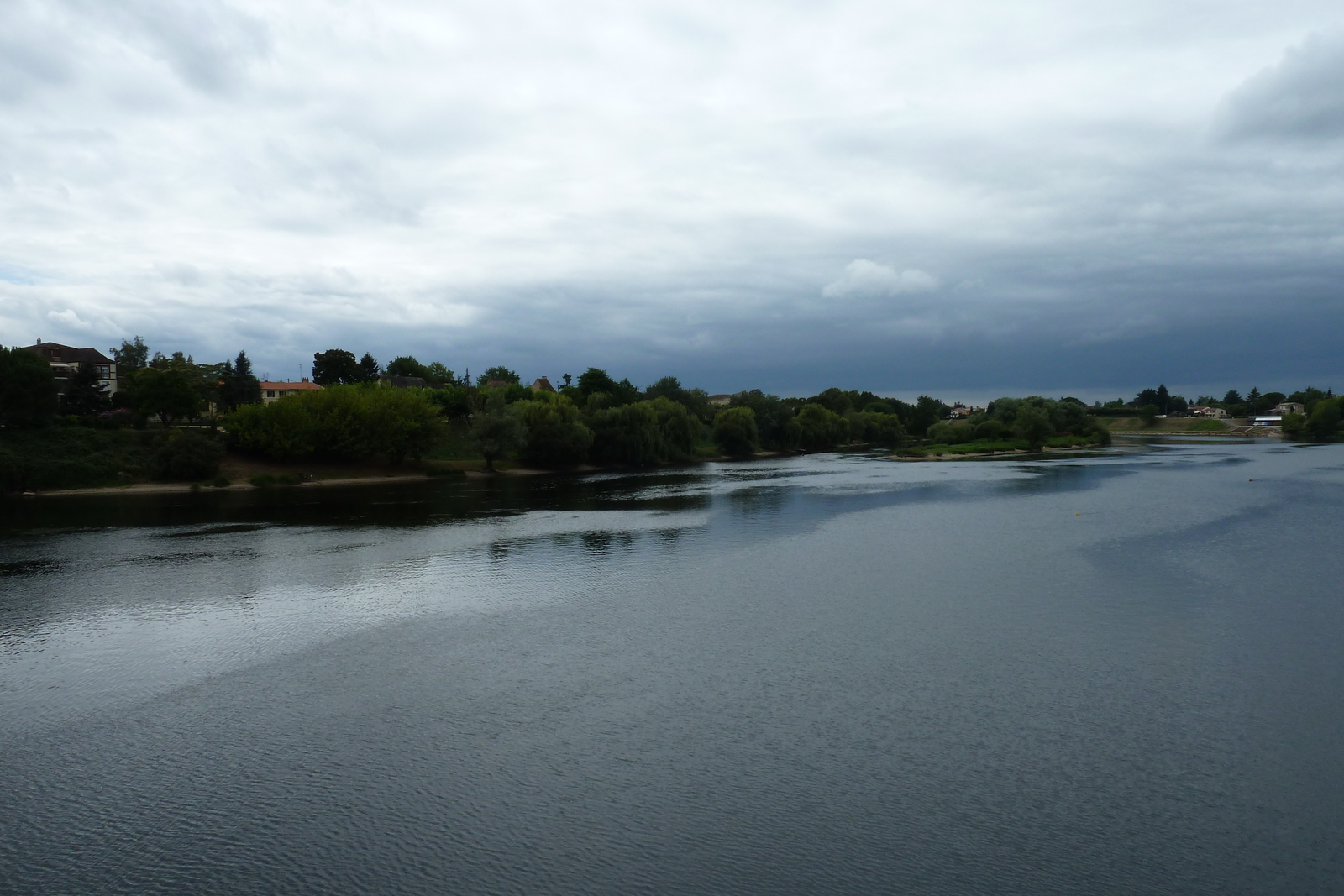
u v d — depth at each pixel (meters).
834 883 14.35
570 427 112.50
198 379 119.69
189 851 15.55
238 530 54.97
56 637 29.30
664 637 28.22
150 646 28.05
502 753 19.33
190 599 34.72
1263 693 22.62
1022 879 14.38
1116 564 39.62
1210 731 20.23
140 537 51.78
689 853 15.23
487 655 26.52
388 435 98.06
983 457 135.38
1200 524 52.53
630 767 18.58
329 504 71.12
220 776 18.42
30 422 84.50
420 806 16.98
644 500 71.69
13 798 17.61
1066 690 22.94
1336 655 25.67
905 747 19.45
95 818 16.75
